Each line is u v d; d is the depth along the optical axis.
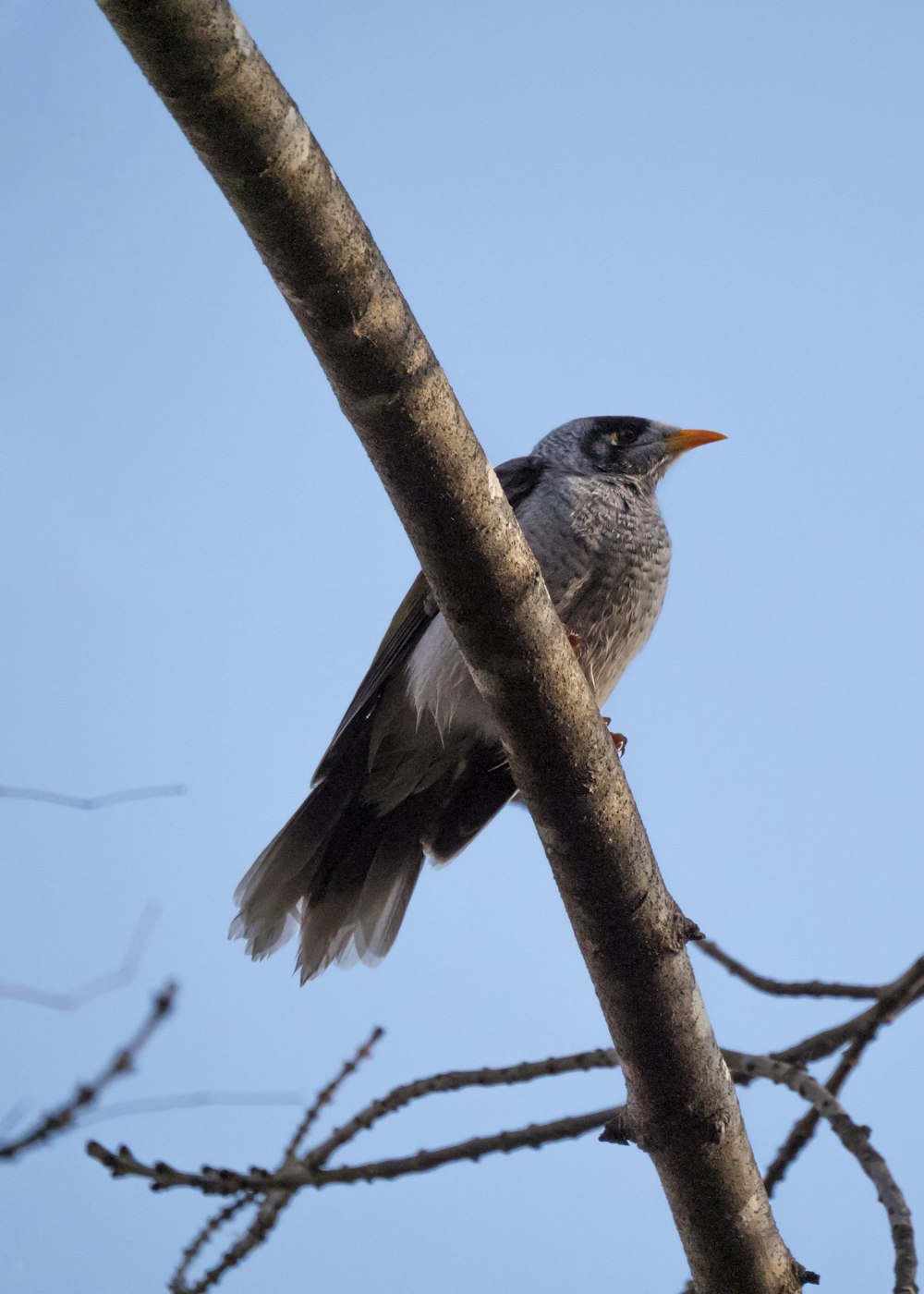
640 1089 5.88
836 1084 7.88
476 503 5.19
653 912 5.71
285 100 4.38
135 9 4.04
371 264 4.72
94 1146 7.70
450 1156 7.65
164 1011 7.32
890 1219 6.35
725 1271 6.04
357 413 5.02
